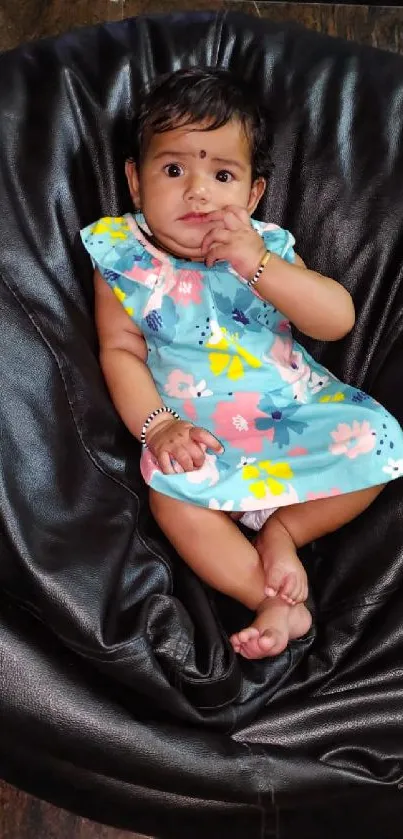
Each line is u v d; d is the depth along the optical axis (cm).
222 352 131
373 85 137
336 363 138
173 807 109
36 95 129
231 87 129
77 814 114
